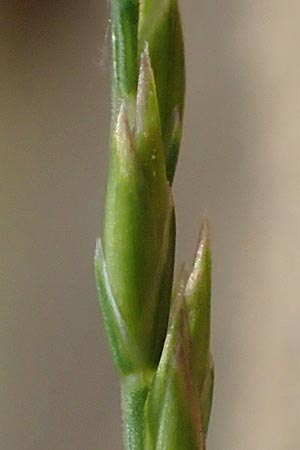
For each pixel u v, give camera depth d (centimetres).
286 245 8
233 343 8
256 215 8
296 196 8
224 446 8
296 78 8
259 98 8
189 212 8
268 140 8
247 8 8
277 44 8
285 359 8
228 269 8
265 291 8
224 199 8
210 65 8
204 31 8
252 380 8
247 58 8
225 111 8
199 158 8
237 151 8
